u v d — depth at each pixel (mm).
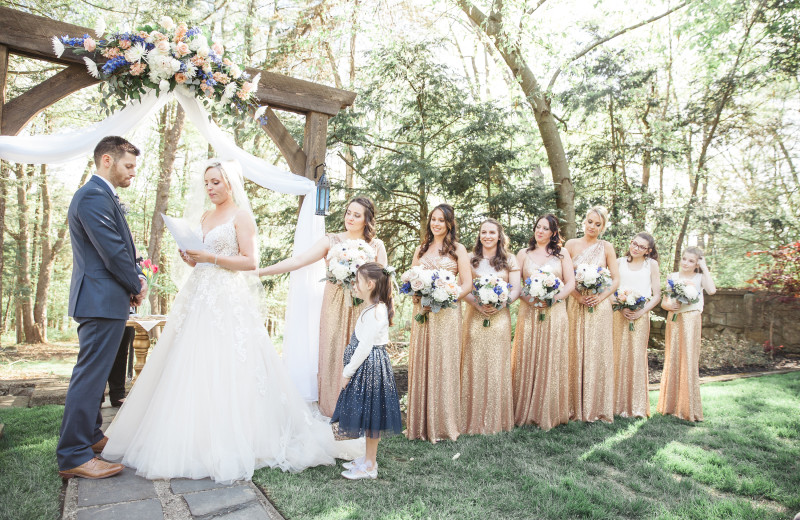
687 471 3285
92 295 2746
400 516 2512
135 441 2957
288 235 8156
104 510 2389
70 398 2730
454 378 3945
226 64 3816
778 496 2926
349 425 2932
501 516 2605
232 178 3324
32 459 3016
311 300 4418
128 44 3404
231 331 3078
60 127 11219
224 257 3141
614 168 9953
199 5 8984
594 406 4508
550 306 4273
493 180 7949
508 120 8031
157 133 12688
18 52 3605
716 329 9648
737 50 9508
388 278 3129
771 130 11422
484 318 4129
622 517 2660
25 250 13633
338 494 2746
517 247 7480
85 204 2730
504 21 7875
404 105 7875
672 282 4711
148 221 16078
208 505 2498
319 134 4809
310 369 4324
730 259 11984
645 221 9609
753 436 4062
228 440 2906
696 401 4555
